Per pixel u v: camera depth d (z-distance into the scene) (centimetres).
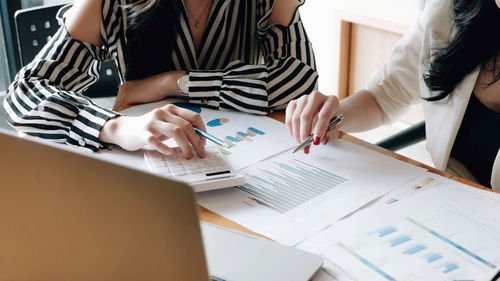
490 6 116
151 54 136
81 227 54
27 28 152
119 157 102
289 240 78
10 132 52
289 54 136
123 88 131
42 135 110
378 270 71
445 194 89
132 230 52
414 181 93
